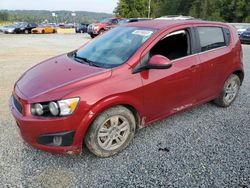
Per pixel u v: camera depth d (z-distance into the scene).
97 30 20.47
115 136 3.40
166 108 3.88
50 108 2.95
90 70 3.39
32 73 3.72
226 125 4.35
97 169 3.17
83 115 3.02
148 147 3.64
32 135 3.05
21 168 3.16
